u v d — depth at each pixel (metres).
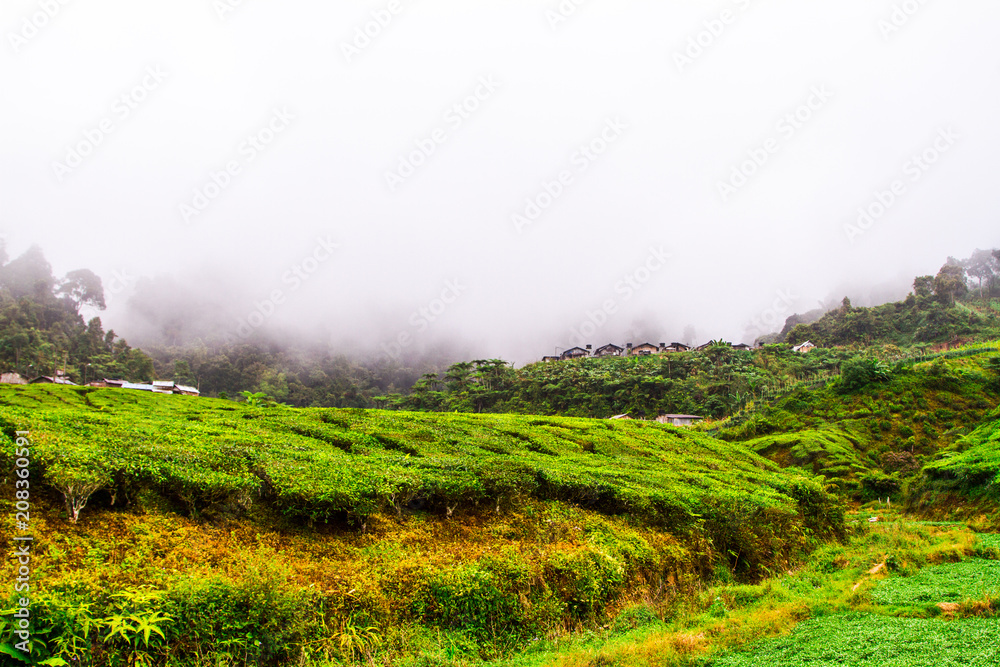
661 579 14.37
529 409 103.88
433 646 9.76
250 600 8.95
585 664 9.16
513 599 11.30
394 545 13.25
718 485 23.80
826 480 48.91
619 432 33.88
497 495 16.58
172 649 8.13
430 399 114.62
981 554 17.83
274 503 13.72
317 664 8.80
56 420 15.91
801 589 14.70
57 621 7.47
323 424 24.72
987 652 8.36
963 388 64.62
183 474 12.98
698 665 9.16
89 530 11.03
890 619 10.75
